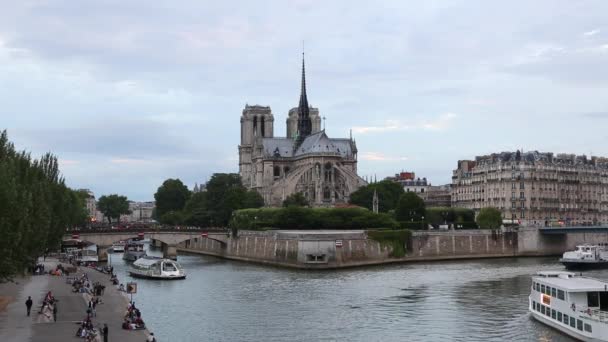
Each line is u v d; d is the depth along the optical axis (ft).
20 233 310.65
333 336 335.67
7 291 431.43
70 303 385.50
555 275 386.93
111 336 294.46
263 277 594.24
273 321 373.61
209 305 428.15
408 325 362.33
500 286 513.45
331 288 508.53
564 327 340.18
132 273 605.73
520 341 326.44
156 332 344.28
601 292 338.95
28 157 467.11
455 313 396.78
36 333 291.99
